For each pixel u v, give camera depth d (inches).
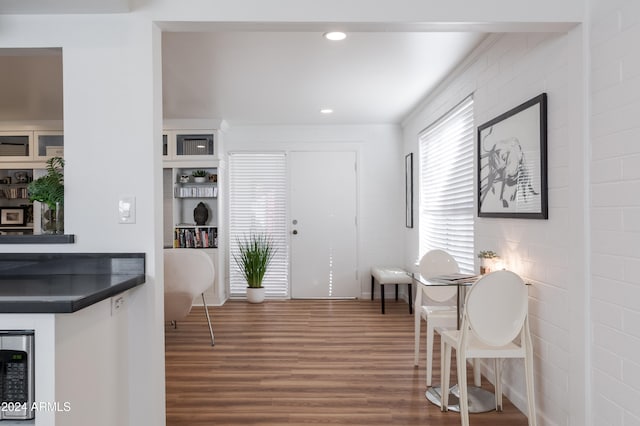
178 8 84.3
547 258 99.8
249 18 84.7
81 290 67.3
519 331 97.4
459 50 137.1
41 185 84.0
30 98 187.5
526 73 109.0
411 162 229.6
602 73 81.3
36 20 83.8
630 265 74.5
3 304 59.0
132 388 84.0
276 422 104.9
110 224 83.8
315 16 85.2
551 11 85.7
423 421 105.8
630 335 74.5
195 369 140.3
